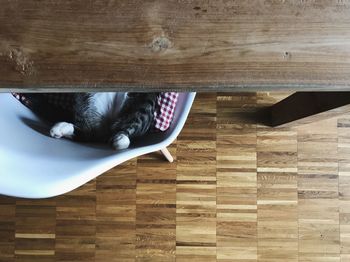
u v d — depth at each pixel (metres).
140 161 1.65
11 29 0.81
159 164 1.65
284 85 0.82
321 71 0.81
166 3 0.82
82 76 0.81
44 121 1.23
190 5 0.82
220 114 1.65
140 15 0.82
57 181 0.91
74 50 0.81
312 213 1.65
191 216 1.65
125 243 1.65
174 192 1.65
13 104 1.12
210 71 0.81
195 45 0.81
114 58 0.81
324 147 1.65
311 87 0.82
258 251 1.65
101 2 0.82
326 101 1.16
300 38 0.81
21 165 0.91
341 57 0.81
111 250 1.65
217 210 1.65
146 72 0.81
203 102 1.65
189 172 1.65
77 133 1.22
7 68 0.81
